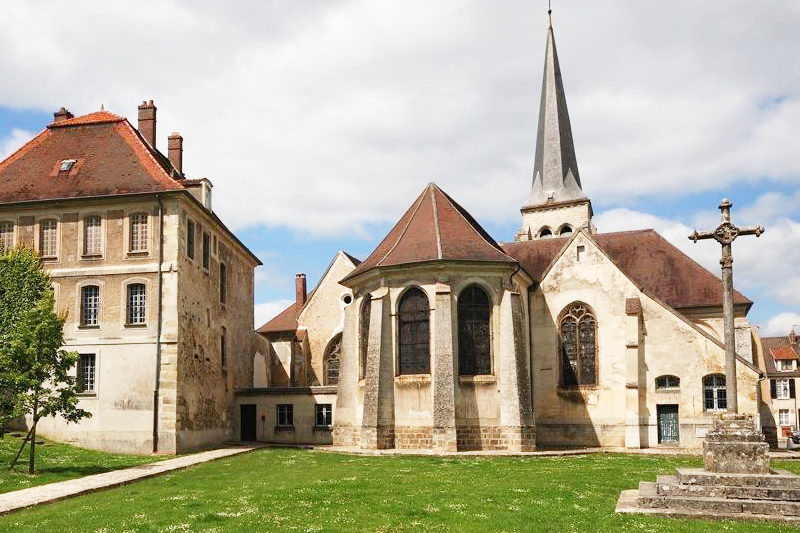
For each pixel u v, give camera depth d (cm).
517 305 3625
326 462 2981
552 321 4106
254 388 4503
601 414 3950
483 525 1581
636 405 3844
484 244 3775
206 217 4031
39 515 1745
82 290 3659
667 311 3953
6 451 3105
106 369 3559
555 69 7125
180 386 3556
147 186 3681
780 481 1761
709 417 3812
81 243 3678
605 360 3988
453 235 3769
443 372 3425
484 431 3481
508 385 3509
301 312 5456
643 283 4562
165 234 3634
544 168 7000
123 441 3481
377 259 3875
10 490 2202
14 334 2692
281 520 1625
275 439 4391
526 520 1636
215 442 4059
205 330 3994
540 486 2152
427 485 2181
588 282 4084
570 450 3628
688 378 3872
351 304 3953
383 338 3584
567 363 4066
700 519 1678
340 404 3834
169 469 2705
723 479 1795
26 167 3922
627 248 4788
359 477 2391
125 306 3600
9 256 3422
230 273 4531
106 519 1648
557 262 4162
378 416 3503
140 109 4416
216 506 1808
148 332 3559
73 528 1556
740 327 4297
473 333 3581
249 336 4881
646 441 3869
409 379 3541
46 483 2358
